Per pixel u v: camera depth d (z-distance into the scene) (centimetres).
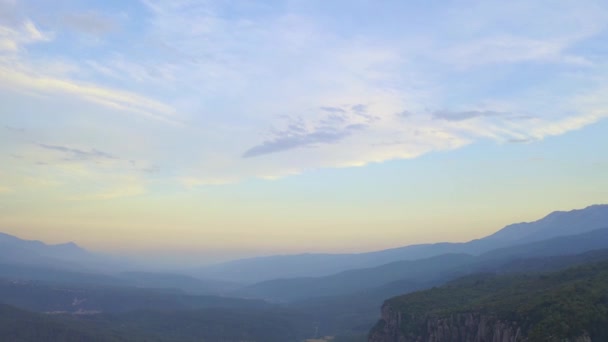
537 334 15025
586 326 14788
